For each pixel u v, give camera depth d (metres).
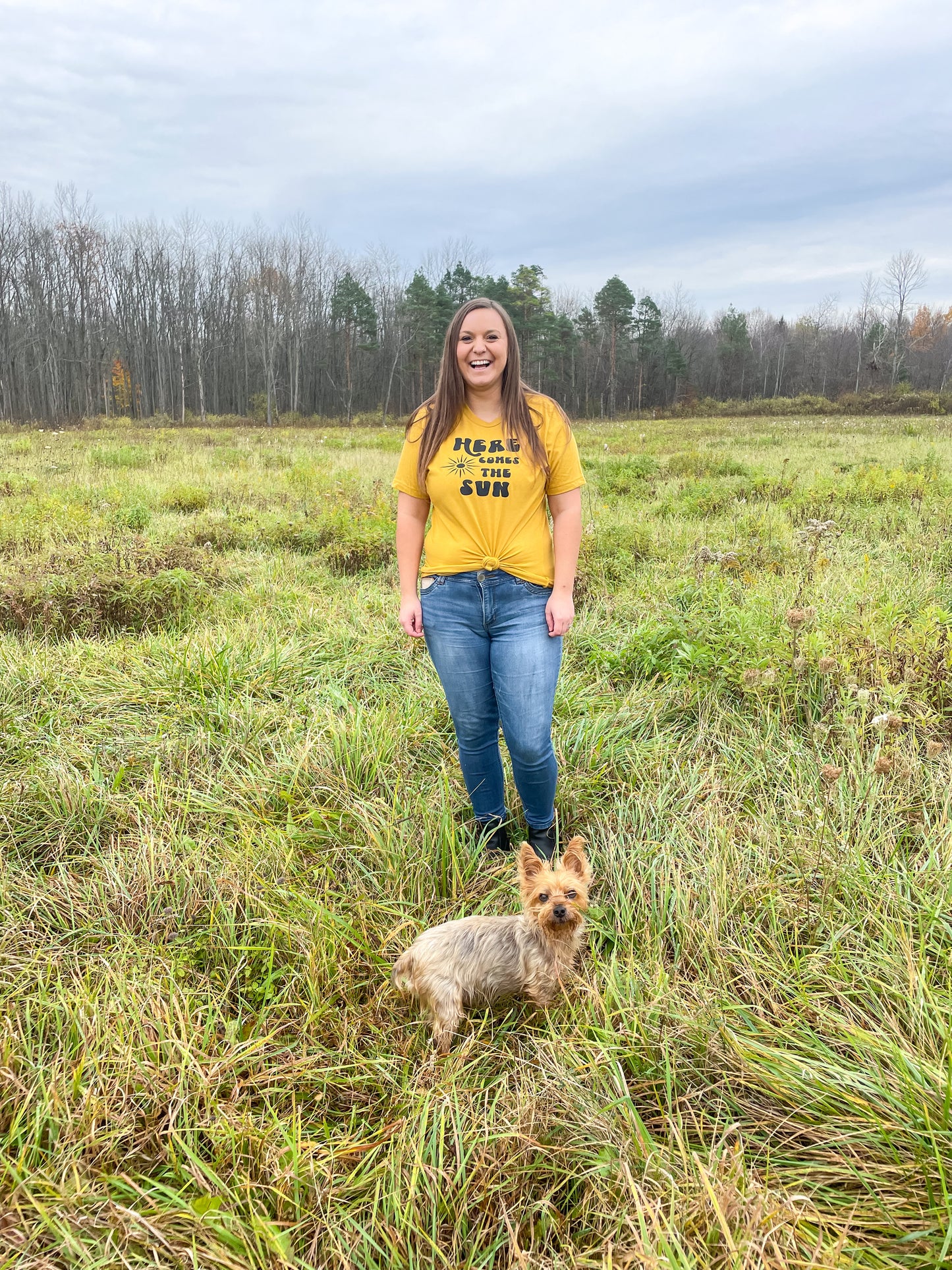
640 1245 1.58
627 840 3.20
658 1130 2.03
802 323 93.38
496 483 2.73
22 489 12.05
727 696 4.45
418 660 5.17
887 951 2.43
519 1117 2.01
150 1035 2.22
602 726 3.99
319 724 4.12
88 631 5.88
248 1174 1.85
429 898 2.90
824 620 4.71
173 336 68.19
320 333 71.50
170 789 3.63
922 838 3.08
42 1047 2.20
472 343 2.62
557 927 2.28
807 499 10.44
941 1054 2.00
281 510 10.46
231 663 4.88
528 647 2.83
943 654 4.19
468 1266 1.66
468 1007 2.50
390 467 16.98
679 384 84.50
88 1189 1.81
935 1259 1.56
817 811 3.10
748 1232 1.61
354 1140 2.03
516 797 3.55
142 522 9.36
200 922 2.85
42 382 60.84
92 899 2.90
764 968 2.44
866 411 59.09
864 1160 1.84
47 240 60.66
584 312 82.94
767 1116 2.00
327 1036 2.38
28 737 4.10
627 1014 2.28
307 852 3.18
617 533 8.31
